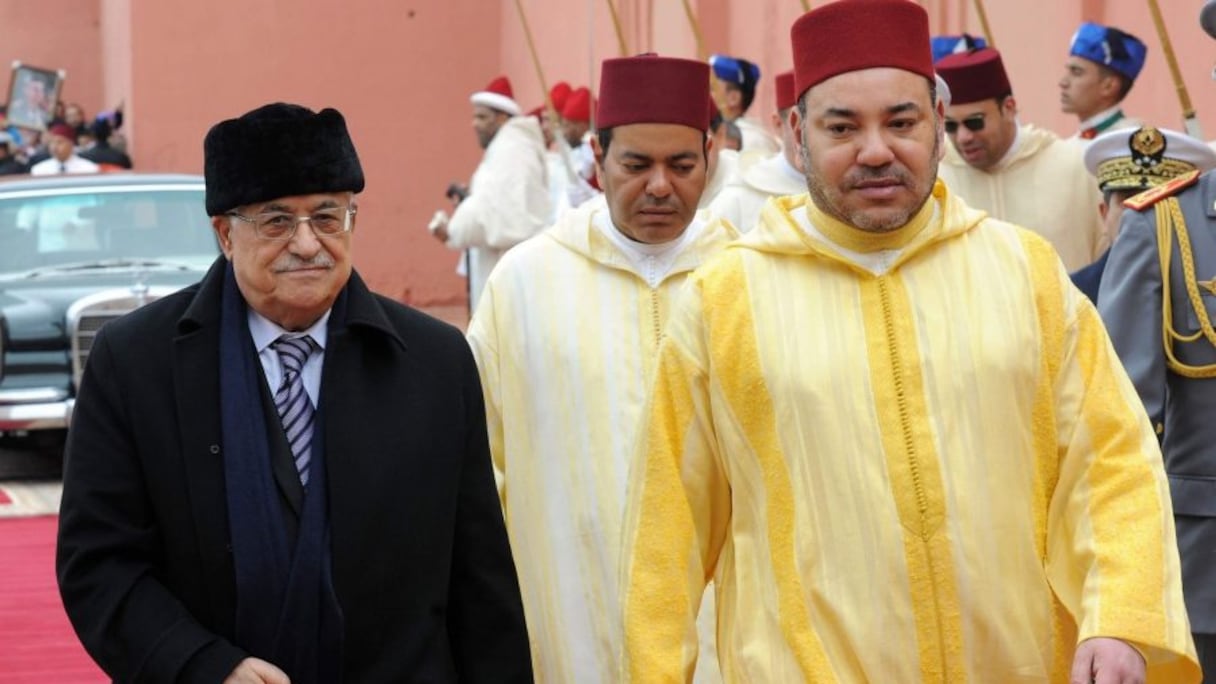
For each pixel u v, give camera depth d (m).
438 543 3.89
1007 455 3.85
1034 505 3.87
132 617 3.75
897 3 3.90
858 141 3.88
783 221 4.03
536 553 5.41
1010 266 3.95
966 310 3.91
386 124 22.98
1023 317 3.90
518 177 13.53
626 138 5.36
